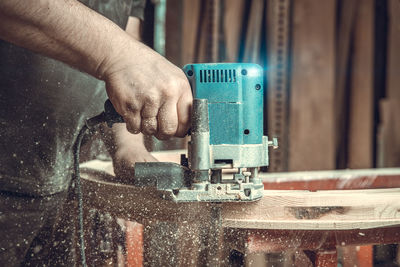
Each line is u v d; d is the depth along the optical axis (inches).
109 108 43.2
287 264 65.1
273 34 113.9
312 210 41.7
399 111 120.8
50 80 48.1
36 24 35.5
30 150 49.7
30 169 50.0
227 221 41.3
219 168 42.1
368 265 62.7
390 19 121.6
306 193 43.3
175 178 42.9
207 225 41.8
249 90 41.9
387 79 122.6
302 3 115.0
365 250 62.7
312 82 115.5
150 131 40.6
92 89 52.5
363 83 120.0
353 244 42.5
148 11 107.8
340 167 121.2
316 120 115.3
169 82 38.8
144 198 43.2
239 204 41.5
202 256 56.1
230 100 41.6
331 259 42.0
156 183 42.8
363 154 119.7
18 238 51.2
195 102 39.8
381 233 42.8
